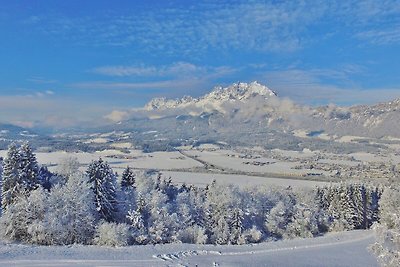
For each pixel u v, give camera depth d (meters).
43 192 69.00
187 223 77.88
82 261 51.66
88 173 74.94
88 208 68.88
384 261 25.72
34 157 76.38
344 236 88.62
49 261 50.84
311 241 81.81
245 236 80.81
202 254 61.12
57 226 65.00
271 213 92.31
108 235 64.12
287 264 59.34
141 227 71.31
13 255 52.34
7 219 65.75
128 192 82.69
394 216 26.73
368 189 111.00
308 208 99.44
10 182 73.31
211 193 87.81
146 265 52.09
